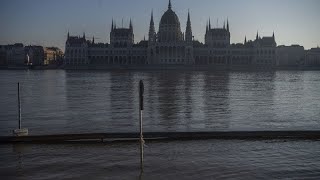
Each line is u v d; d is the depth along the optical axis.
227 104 79.44
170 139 42.84
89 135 42.12
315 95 102.94
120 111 67.94
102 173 29.44
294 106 77.19
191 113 65.19
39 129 49.75
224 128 50.53
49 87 130.12
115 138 42.28
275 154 35.41
